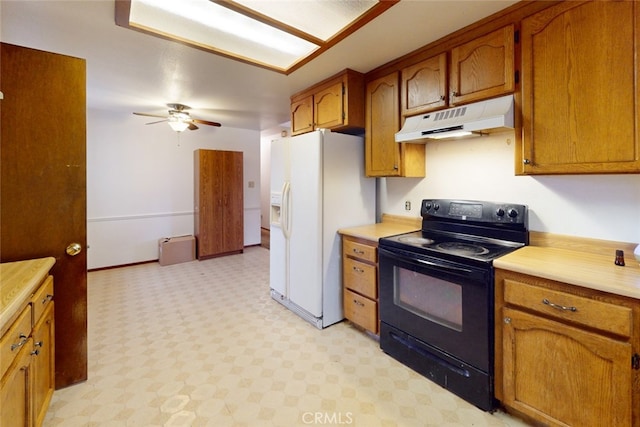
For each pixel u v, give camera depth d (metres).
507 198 2.08
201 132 5.25
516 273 1.52
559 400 1.40
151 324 2.73
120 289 3.63
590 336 1.30
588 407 1.32
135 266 4.64
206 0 1.65
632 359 1.20
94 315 2.91
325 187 2.59
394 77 2.40
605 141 1.42
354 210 2.79
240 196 5.43
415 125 2.20
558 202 1.86
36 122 1.72
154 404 1.73
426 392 1.83
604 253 1.70
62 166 1.79
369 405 1.73
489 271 1.61
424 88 2.18
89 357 2.20
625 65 1.36
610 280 1.28
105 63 2.49
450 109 2.04
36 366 1.45
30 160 1.71
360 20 1.81
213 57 2.37
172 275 4.20
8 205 1.67
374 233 2.43
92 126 4.28
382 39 2.06
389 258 2.14
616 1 1.38
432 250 1.87
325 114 2.84
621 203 1.65
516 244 1.98
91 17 1.83
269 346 2.36
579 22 1.48
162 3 1.69
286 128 5.83
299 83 2.95
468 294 1.69
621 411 1.23
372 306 2.36
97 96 3.45
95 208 4.36
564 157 1.55
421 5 1.69
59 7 1.73
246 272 4.36
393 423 1.60
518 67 1.72
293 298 2.91
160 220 4.91
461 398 1.77
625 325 1.21
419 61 2.21
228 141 5.57
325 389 1.86
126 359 2.18
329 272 2.65
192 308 3.08
